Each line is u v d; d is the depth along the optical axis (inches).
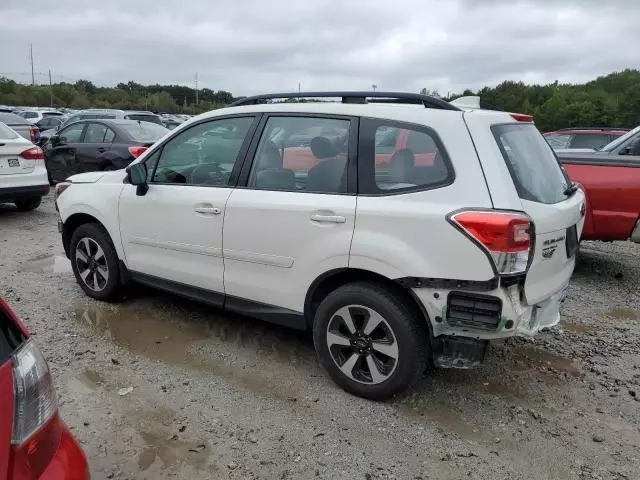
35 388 69.1
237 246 149.6
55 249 267.4
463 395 140.7
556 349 170.4
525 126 144.9
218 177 157.2
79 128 421.4
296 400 136.0
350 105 137.6
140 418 126.4
